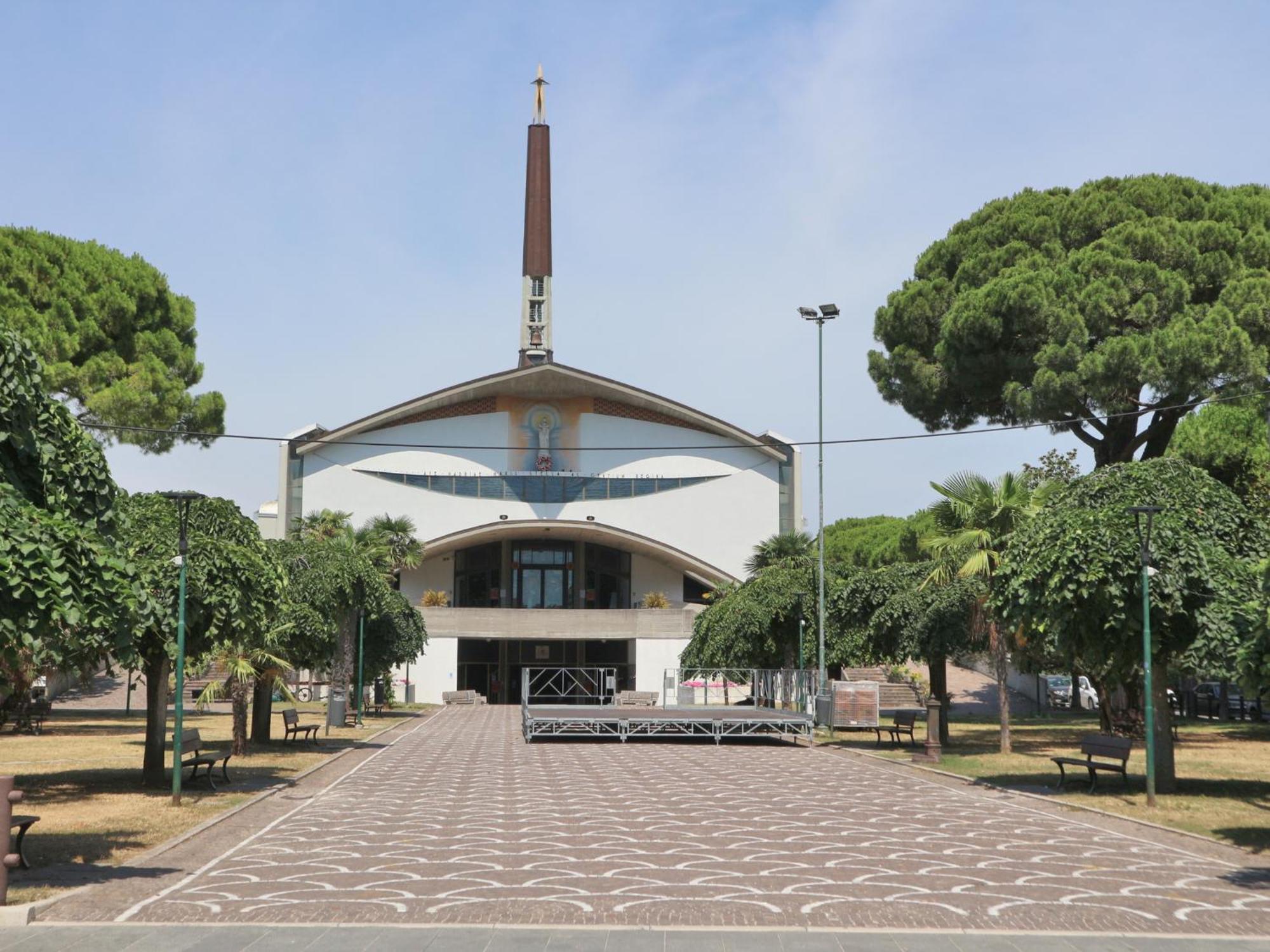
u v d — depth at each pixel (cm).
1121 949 790
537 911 905
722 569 6856
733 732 3059
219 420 3978
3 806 892
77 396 3581
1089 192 3641
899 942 805
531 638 6253
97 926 846
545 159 8075
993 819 1495
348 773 2145
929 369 3641
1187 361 2991
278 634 2534
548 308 7844
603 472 6850
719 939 810
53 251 3631
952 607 2664
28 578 983
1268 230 3316
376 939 805
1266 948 798
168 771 2048
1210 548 1717
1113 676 1961
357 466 6712
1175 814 1520
